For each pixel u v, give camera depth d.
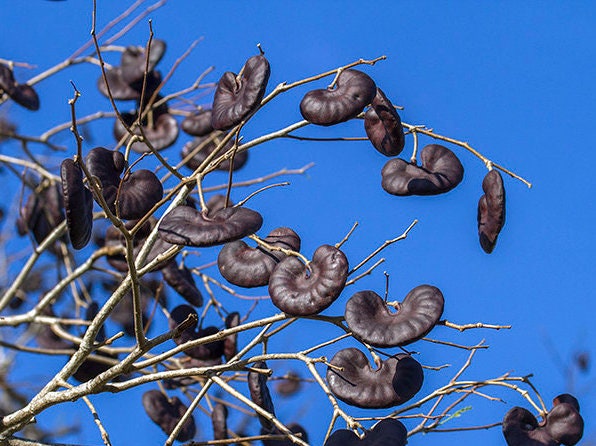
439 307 1.47
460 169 1.59
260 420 1.63
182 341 1.73
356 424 1.47
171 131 1.93
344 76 1.54
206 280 1.83
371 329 1.46
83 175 1.54
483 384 1.58
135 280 1.46
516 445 1.56
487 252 1.58
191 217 1.45
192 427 1.84
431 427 1.64
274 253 1.53
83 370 1.81
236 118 1.51
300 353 1.50
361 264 1.48
